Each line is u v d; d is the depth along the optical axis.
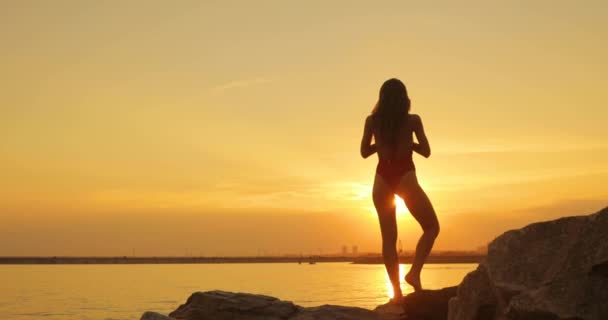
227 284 123.50
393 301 6.83
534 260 5.11
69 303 73.88
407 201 6.38
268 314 7.66
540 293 4.67
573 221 5.16
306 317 7.40
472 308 5.42
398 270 6.68
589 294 4.47
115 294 93.88
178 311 8.09
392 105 6.28
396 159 6.36
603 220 4.75
